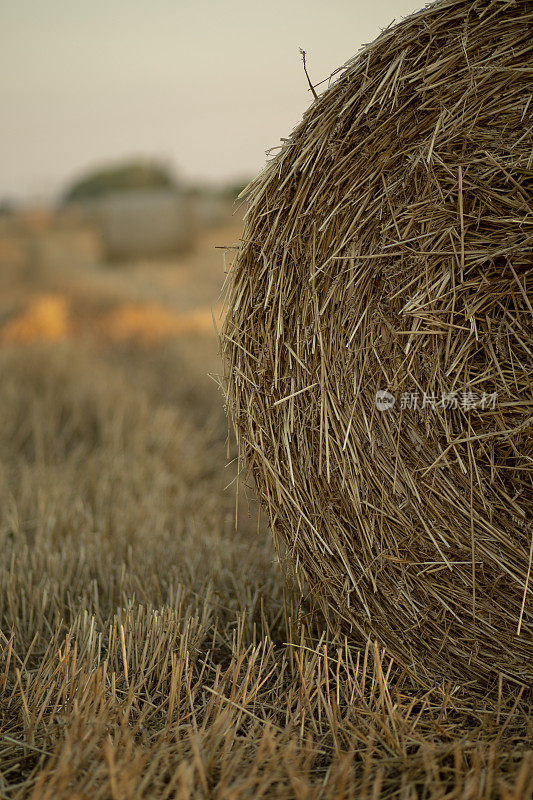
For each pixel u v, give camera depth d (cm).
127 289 1084
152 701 201
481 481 196
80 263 1539
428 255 193
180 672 194
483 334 196
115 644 221
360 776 168
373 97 188
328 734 184
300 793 151
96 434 468
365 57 193
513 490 195
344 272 200
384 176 194
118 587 266
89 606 256
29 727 178
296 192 202
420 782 161
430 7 184
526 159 181
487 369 195
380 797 161
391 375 201
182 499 353
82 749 167
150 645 218
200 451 443
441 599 200
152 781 160
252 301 211
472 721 193
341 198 198
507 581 195
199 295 1059
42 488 362
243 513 348
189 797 152
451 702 196
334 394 204
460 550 198
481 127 184
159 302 974
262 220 209
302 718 181
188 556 283
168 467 405
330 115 197
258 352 212
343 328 202
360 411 204
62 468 407
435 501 199
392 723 179
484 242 191
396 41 187
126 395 507
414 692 208
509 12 177
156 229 1529
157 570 276
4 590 261
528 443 193
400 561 202
